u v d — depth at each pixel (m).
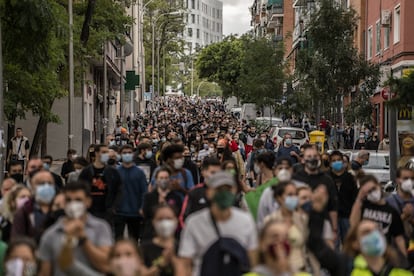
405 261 14.71
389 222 16.73
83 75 52.47
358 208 16.88
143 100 147.25
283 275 11.05
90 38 49.22
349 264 12.90
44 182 15.43
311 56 60.78
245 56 90.31
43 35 31.44
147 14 160.38
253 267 11.88
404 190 18.47
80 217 12.78
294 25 133.25
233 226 12.46
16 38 31.27
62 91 42.16
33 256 11.99
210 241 12.37
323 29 59.44
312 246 13.53
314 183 18.91
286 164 19.39
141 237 20.83
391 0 64.50
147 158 25.80
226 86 173.12
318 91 60.59
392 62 62.25
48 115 39.47
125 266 11.20
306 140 61.50
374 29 71.75
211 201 12.51
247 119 104.00
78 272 12.09
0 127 28.33
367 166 35.09
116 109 111.31
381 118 66.44
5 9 30.11
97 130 83.69
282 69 88.31
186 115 133.00
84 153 54.69
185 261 12.48
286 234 11.10
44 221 15.06
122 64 86.19
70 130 44.47
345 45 59.25
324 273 14.08
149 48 168.75
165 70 192.75
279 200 14.74
